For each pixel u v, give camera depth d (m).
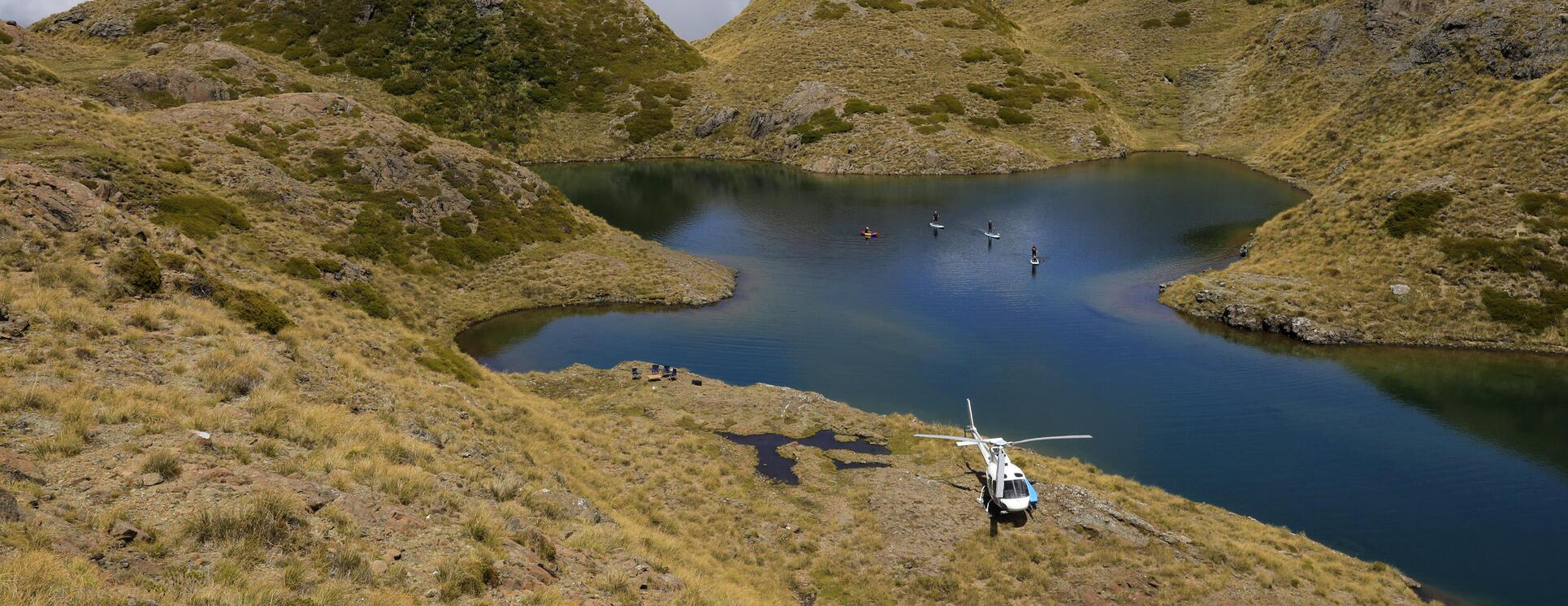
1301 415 42.78
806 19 184.50
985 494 30.38
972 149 131.38
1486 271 55.81
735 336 56.03
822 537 27.86
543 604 15.30
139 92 110.44
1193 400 45.06
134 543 12.93
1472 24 102.94
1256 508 33.47
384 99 144.38
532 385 43.41
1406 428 40.94
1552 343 50.88
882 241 85.50
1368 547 30.45
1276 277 62.66
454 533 16.98
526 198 78.88
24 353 19.52
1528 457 37.62
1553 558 29.55
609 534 20.92
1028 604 23.78
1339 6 151.25
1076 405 44.38
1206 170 124.19
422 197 70.25
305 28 156.50
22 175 28.64
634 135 153.00
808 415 39.69
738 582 22.92
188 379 21.39
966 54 162.75
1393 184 67.75
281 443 19.11
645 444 34.69
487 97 152.88
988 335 56.47
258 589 12.53
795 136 144.88
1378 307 55.94
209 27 153.75
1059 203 102.69
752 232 90.44
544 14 173.12
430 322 54.94
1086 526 27.94
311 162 69.00
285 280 38.78
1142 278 70.94
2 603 10.09
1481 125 71.38
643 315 60.66
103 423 17.17
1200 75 162.62
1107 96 161.88
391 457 20.64
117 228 29.19
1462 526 31.91
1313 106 134.00
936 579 25.09
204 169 59.72
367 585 13.83
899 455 35.62
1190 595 23.89
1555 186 59.75
